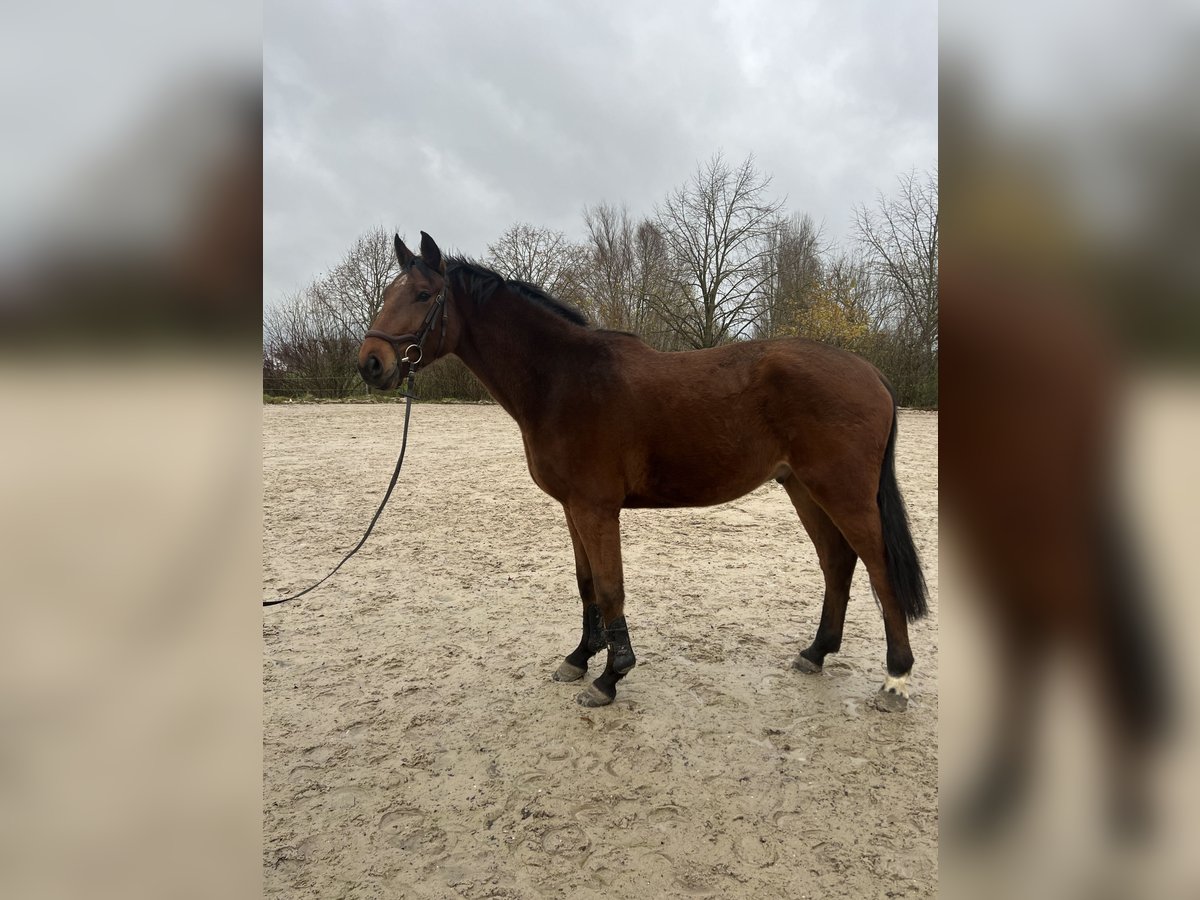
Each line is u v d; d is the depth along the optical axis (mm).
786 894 1811
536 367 2941
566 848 2008
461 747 2561
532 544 5500
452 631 3715
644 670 3203
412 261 3018
